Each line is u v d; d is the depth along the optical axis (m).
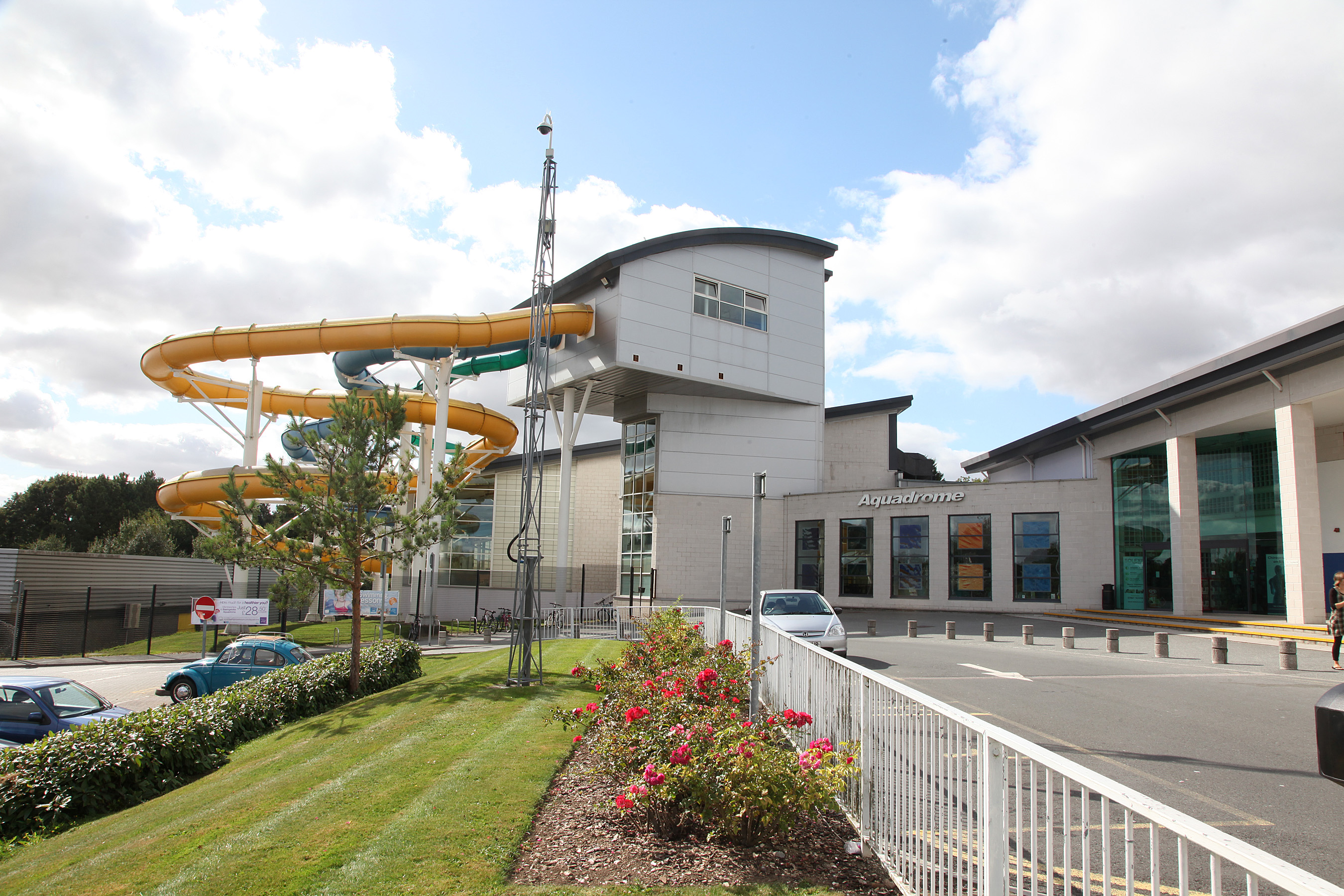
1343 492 23.94
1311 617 20.02
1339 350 19.25
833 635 15.47
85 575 34.31
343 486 15.02
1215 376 22.42
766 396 37.34
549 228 16.44
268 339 30.77
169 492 33.66
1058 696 11.47
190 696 16.48
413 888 4.66
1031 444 35.41
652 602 35.31
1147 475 28.44
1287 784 6.78
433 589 34.22
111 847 6.35
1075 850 5.36
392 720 11.05
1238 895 4.54
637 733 5.98
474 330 31.47
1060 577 29.84
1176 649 18.36
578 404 39.47
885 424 41.69
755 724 5.98
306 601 16.19
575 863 4.97
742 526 37.00
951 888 3.73
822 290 39.53
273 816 6.36
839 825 5.54
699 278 35.22
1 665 24.72
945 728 3.88
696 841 5.26
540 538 14.88
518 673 14.34
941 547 32.41
